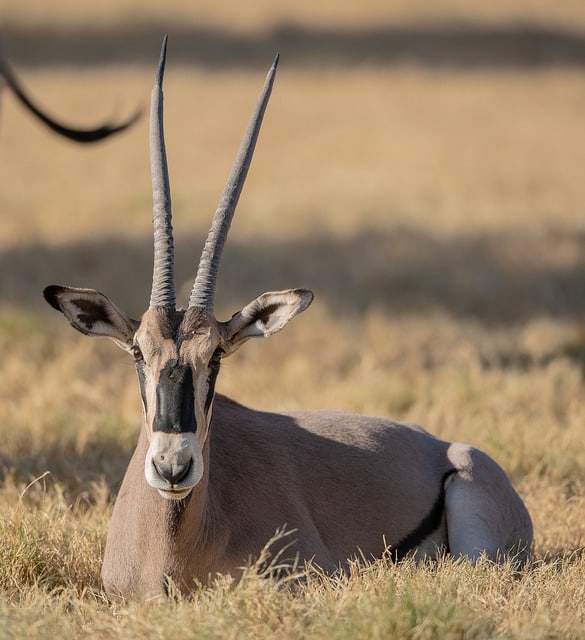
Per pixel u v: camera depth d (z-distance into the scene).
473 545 15.31
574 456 19.81
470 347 29.28
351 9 124.25
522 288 36.59
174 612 11.85
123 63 96.44
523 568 14.87
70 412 21.95
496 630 11.41
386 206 48.91
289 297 13.18
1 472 18.84
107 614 12.22
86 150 64.81
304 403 23.30
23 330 28.50
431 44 110.31
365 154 63.00
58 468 19.06
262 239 42.34
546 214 47.56
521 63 103.00
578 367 27.20
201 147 65.12
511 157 62.41
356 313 32.69
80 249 39.06
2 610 11.94
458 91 87.81
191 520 12.95
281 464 14.68
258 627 11.46
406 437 16.34
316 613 11.74
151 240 41.53
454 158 61.75
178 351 12.55
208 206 49.06
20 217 44.88
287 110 78.50
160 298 13.30
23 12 112.50
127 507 13.55
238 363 28.06
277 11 120.44
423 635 11.06
